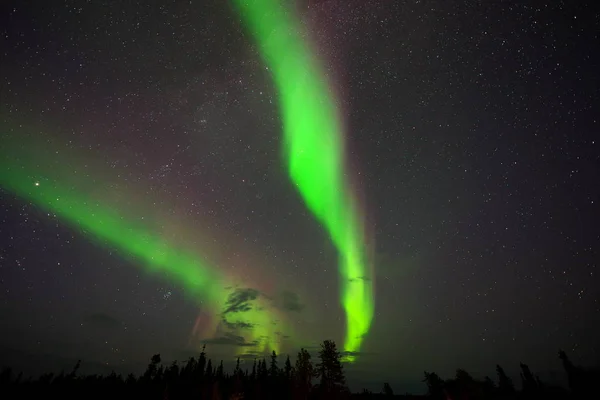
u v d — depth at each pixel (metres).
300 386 34.19
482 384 36.81
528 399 30.64
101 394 35.34
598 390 26.05
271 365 49.22
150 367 43.88
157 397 36.59
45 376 34.12
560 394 28.98
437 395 38.38
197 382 43.38
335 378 34.03
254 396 38.81
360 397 44.72
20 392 30.11
